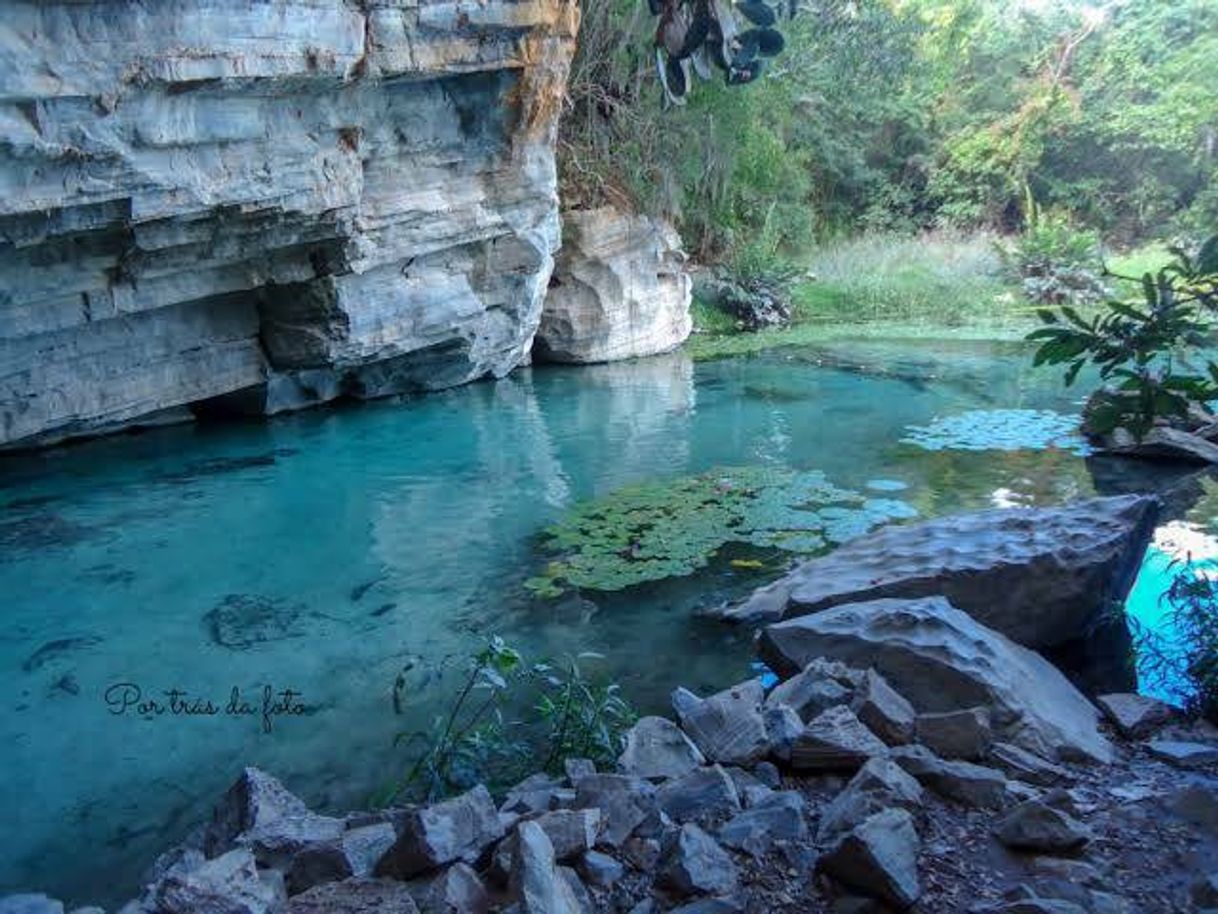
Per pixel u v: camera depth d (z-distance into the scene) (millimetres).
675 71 2059
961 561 4746
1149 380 2508
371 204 8828
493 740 3648
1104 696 3930
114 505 7223
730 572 5801
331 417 10070
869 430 9469
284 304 9133
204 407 9953
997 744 3387
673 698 3863
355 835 2807
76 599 5535
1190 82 23750
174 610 5391
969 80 25688
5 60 5621
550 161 10594
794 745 3328
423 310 9930
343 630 5117
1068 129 24109
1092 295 18438
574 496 7410
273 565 6078
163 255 7570
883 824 2613
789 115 19953
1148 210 23906
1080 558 4621
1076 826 2705
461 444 9055
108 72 6062
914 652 3859
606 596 5496
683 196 15359
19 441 8258
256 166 7414
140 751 3959
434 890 2512
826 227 23453
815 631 4199
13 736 4082
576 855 2709
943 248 21578
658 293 13938
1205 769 3283
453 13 8312
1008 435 9227
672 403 10812
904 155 25281
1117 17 26188
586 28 12766
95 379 8141
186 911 2371
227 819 3047
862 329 16156
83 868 3238
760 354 13984
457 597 5539
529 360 13094
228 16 6602
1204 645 4020
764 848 2756
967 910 2443
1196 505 7023
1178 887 2516
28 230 6328
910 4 23266
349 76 7746
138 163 6535
